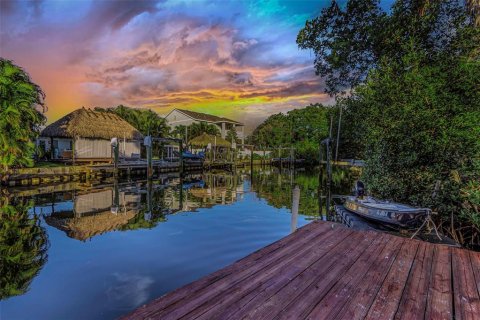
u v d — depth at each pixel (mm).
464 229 6121
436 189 6637
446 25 8633
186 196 14328
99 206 11406
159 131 36250
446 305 2734
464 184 6031
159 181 21328
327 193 15484
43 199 12844
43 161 22859
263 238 6996
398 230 5723
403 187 7781
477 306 2730
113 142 20734
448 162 6629
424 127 6906
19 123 15164
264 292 2914
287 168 41250
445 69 7258
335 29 12758
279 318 2461
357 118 13422
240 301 2732
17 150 15320
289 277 3281
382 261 3811
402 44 9016
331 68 13969
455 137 6285
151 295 4164
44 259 5594
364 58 12656
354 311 2592
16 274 4891
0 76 14656
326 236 4906
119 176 22047
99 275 4859
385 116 7945
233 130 51938
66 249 6191
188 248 6238
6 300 4039
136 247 6316
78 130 22891
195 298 2779
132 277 4777
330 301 2758
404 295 2906
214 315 2488
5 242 6711
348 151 23891
